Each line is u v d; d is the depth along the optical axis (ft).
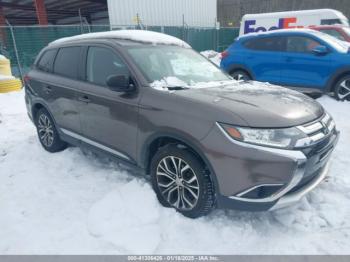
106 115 10.91
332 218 9.27
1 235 9.06
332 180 11.35
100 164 13.38
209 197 8.68
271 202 7.96
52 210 10.20
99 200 10.50
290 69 23.77
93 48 12.03
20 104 27.48
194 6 67.36
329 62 21.85
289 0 113.39
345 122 18.54
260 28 47.60
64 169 13.12
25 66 40.22
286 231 8.82
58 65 13.76
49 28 41.19
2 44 39.47
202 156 8.36
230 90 10.08
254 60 25.61
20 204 10.64
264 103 8.84
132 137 10.14
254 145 7.74
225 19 127.44
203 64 12.84
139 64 10.47
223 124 8.05
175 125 8.76
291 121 8.16
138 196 10.23
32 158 14.49
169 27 56.75
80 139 12.74
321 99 23.13
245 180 7.85
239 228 8.86
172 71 11.23
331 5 104.78
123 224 9.12
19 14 83.30
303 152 7.91
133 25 52.42
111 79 9.61
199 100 8.79
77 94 12.09
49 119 14.58
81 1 60.13
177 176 9.30
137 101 9.76
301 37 23.43
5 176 12.82
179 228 8.92
